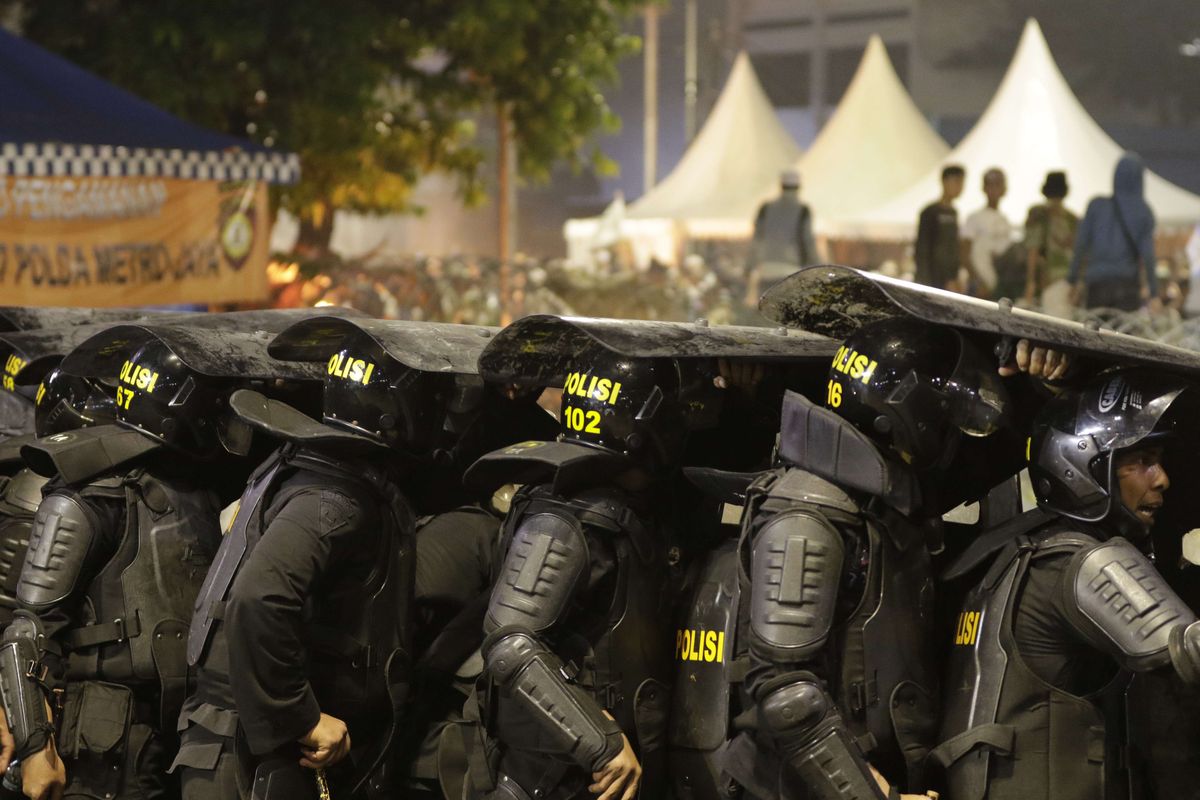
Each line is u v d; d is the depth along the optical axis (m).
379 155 21.66
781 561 4.04
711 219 28.73
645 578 4.63
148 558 5.27
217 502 5.60
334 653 4.80
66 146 12.56
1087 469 4.02
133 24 18.56
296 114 19.64
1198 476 4.46
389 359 4.88
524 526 4.59
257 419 4.83
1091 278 14.66
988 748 3.99
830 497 4.13
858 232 25.66
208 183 14.19
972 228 16.94
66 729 5.18
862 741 4.05
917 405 4.14
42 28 19.30
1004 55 54.19
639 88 60.19
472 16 20.52
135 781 5.27
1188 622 3.77
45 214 12.77
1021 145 23.31
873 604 4.10
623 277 18.16
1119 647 3.83
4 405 6.57
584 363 4.73
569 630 4.57
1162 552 4.62
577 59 23.08
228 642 4.57
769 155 30.14
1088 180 22.78
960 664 4.13
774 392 5.19
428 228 44.25
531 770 4.59
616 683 4.54
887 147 27.55
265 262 15.06
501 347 4.81
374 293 17.55
